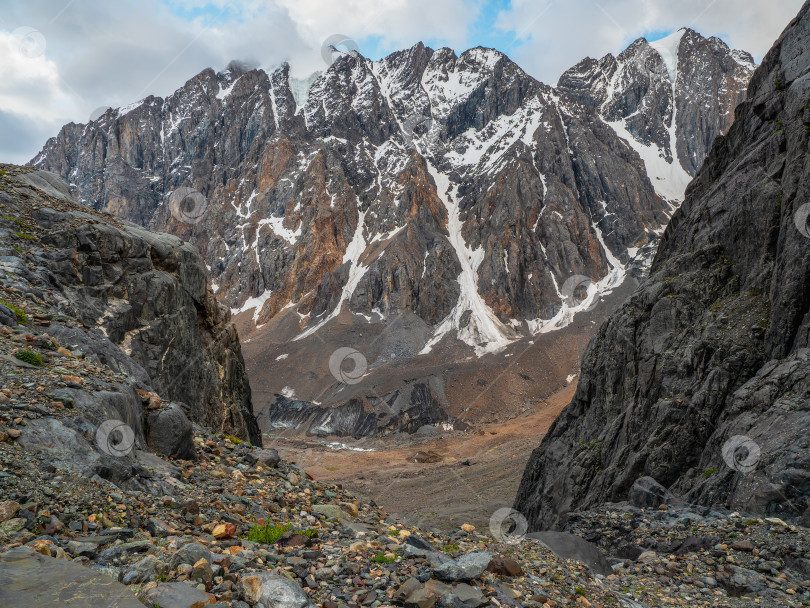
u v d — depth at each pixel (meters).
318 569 6.79
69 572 5.12
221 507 8.89
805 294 27.36
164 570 5.69
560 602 7.90
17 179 22.50
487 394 171.50
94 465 7.94
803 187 28.98
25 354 10.11
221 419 27.20
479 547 10.08
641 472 31.56
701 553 13.96
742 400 26.34
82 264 18.97
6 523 5.97
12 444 7.49
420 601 6.08
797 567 12.65
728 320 33.41
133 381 12.73
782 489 18.33
